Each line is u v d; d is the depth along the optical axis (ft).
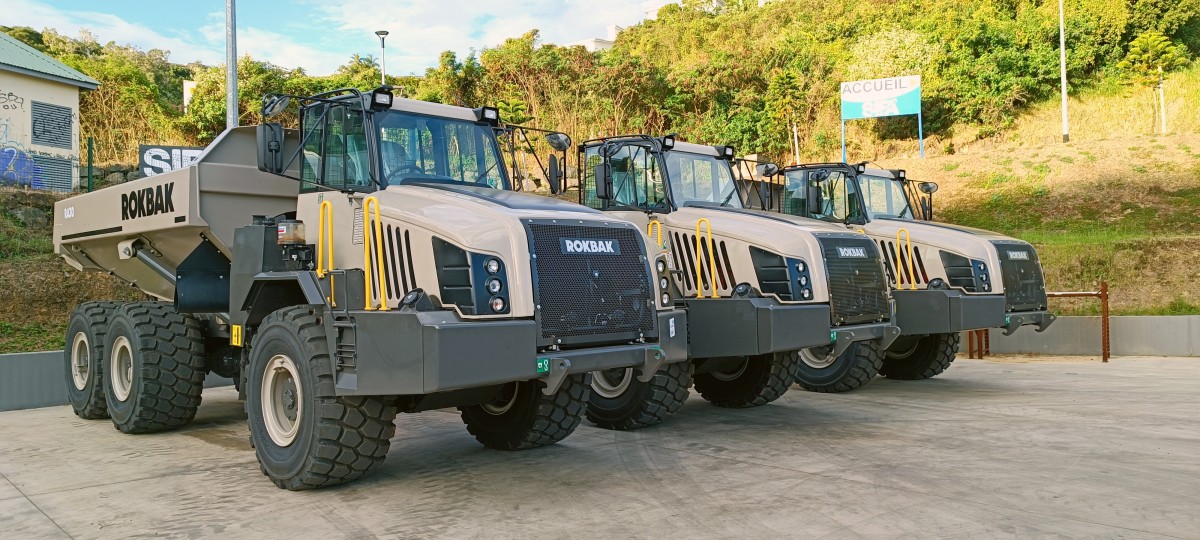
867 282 26.48
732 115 123.13
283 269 18.17
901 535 13.30
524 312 15.43
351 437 16.29
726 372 27.17
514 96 113.70
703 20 197.67
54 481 18.01
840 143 120.57
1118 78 119.03
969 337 42.06
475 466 18.95
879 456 19.26
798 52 133.39
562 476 17.87
